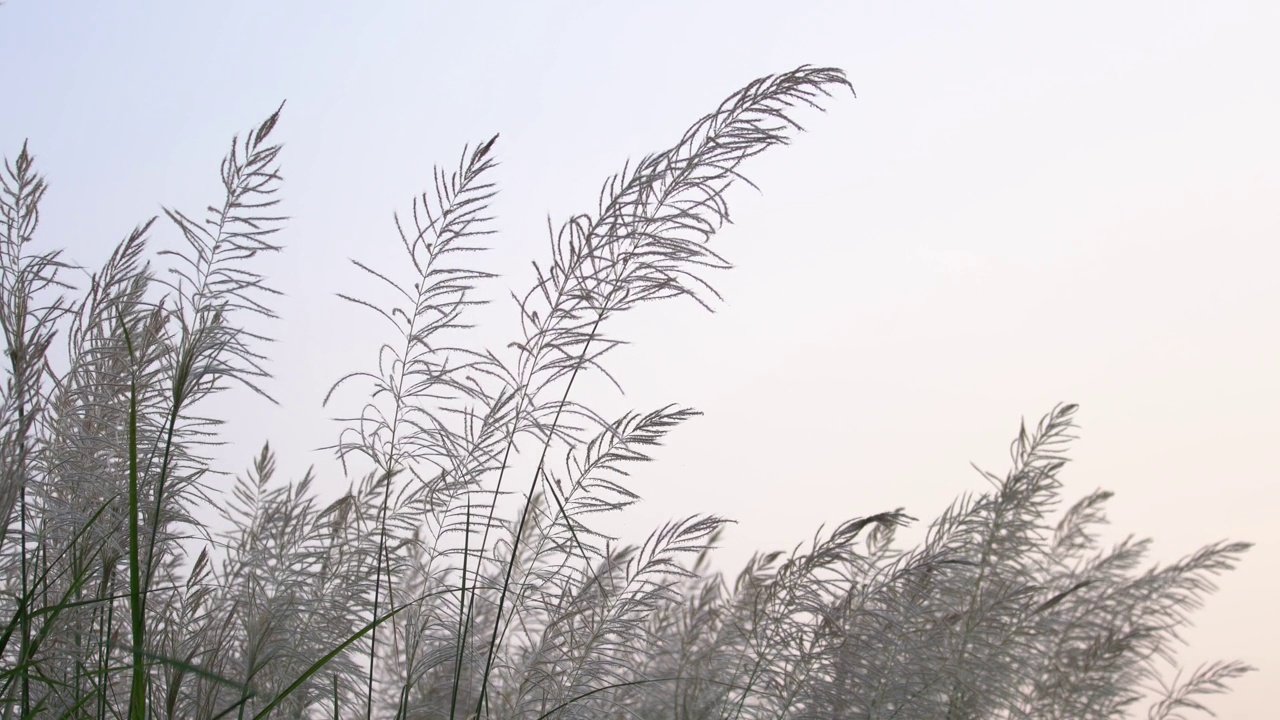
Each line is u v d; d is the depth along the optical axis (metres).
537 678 2.69
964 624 3.08
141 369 2.42
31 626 2.33
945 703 3.04
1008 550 3.22
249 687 2.36
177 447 2.49
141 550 2.42
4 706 2.09
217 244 2.42
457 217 2.45
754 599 3.00
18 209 2.33
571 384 2.48
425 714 2.88
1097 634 3.76
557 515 2.63
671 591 2.74
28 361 2.22
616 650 2.75
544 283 2.43
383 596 2.75
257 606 2.54
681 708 3.13
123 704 2.52
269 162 2.45
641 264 2.36
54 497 2.43
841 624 2.87
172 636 2.48
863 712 2.88
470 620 2.64
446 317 2.49
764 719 2.96
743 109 2.29
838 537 2.79
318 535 2.80
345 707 2.74
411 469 2.62
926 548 3.03
